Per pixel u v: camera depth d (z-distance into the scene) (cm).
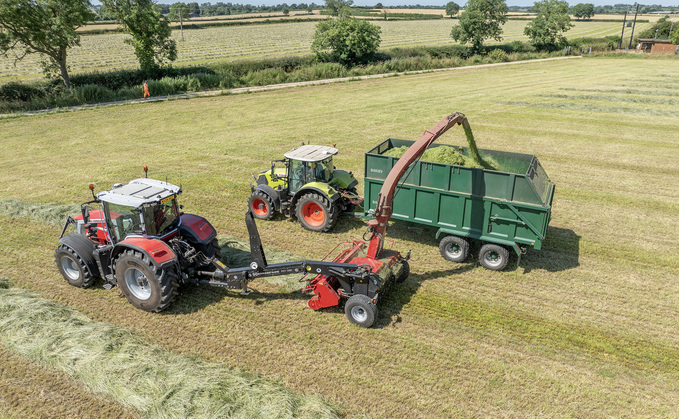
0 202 1384
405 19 15738
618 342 789
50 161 1839
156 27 3475
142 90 3319
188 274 905
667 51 6088
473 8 5644
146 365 706
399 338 791
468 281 978
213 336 792
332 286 862
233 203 1400
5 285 938
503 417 632
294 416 615
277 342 778
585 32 11025
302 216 1201
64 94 2997
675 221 1273
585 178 1609
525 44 6431
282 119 2552
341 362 732
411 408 645
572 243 1152
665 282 980
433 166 1033
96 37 9750
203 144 2066
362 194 1464
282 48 7362
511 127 2298
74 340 759
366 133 2202
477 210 1012
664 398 672
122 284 848
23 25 2878
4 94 2934
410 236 1187
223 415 610
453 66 4972
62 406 641
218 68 4075
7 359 730
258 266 838
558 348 774
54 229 1217
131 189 862
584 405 656
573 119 2453
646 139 2070
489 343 784
